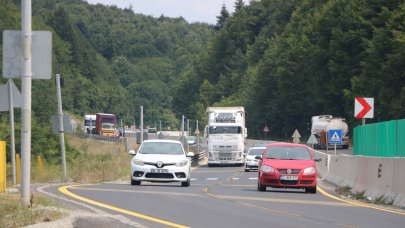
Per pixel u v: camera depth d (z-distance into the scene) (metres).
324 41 137.12
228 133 91.75
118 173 56.56
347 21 127.19
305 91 151.00
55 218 19.34
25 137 21.44
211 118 92.75
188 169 40.38
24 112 21.34
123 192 33.00
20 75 21.20
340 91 130.50
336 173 48.12
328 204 30.25
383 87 107.62
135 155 40.91
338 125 110.25
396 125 38.25
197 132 125.88
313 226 21.64
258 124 175.12
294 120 161.75
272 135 173.00
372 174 35.19
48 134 84.56
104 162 71.69
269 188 41.28
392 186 31.55
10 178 47.06
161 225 20.69
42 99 149.75
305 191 38.09
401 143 37.06
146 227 19.92
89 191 33.22
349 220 23.72
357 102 40.25
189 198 30.78
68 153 85.12
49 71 21.23
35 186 38.56
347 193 38.66
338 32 128.12
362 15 124.88
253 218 23.41
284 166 37.25
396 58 104.06
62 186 38.25
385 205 30.91
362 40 124.06
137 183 40.19
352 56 127.88
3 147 31.55
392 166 32.03
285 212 25.77
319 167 60.81
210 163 91.69
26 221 18.67
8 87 34.91
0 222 18.48
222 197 32.16
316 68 139.50
